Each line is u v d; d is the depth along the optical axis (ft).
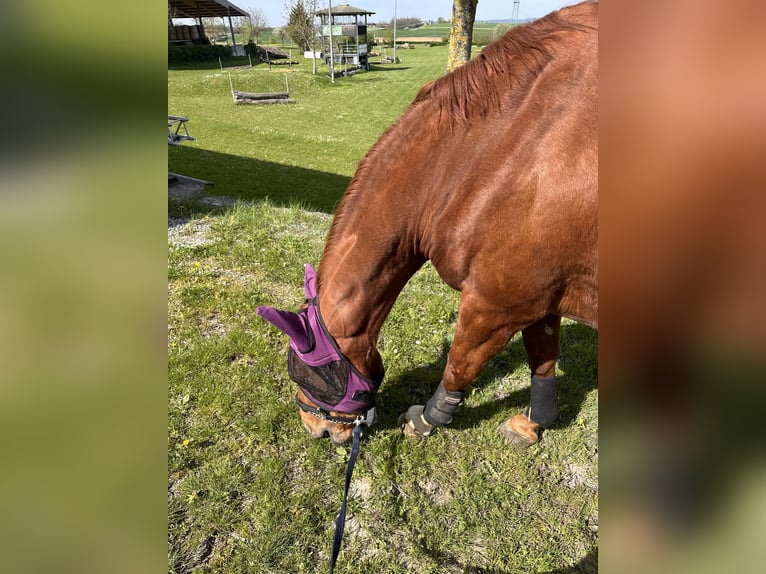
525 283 5.74
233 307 12.09
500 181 5.35
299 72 98.12
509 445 8.52
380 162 5.98
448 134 5.64
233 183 29.30
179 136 40.22
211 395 9.20
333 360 6.30
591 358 10.86
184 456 8.05
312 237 16.35
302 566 6.66
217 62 115.65
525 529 7.23
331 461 8.09
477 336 6.57
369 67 119.96
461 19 19.53
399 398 9.45
